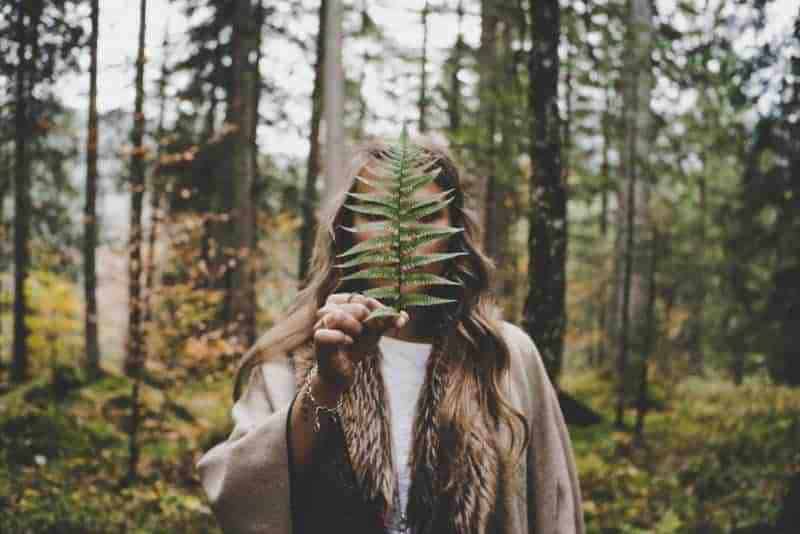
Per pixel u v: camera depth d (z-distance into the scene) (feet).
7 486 19.63
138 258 23.13
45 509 18.49
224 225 44.39
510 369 6.00
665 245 43.75
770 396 31.86
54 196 39.78
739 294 27.58
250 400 5.86
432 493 5.22
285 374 5.83
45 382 32.12
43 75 29.58
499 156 25.25
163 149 23.90
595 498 23.00
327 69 32.86
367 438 5.24
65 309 39.58
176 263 25.79
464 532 5.20
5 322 38.75
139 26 22.31
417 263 3.97
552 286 17.56
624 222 48.42
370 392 5.38
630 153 37.42
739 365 29.19
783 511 17.03
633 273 44.65
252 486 5.11
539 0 17.92
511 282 42.22
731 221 27.63
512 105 23.79
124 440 27.20
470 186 6.15
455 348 5.62
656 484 23.50
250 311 36.91
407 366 5.69
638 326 41.60
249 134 43.86
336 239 5.76
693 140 38.24
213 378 26.76
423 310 5.82
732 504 19.90
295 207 43.86
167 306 25.44
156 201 23.75
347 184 5.68
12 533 16.96
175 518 19.58
